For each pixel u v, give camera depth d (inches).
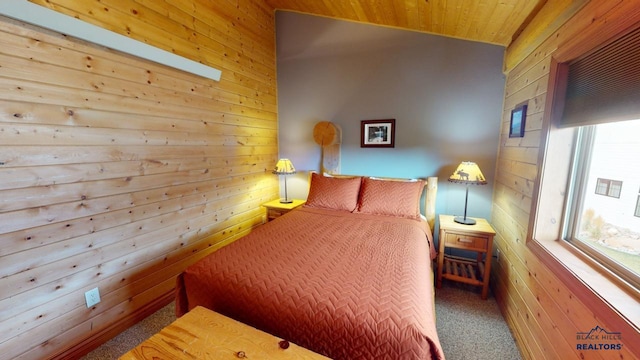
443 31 101.3
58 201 58.9
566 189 58.4
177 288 60.3
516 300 71.2
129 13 69.4
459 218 98.3
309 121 132.4
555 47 58.0
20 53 51.8
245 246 69.7
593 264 47.9
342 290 49.5
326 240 74.2
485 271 87.2
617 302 37.7
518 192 76.0
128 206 73.5
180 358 39.9
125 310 74.5
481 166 104.5
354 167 125.6
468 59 102.0
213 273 56.7
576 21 49.4
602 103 44.3
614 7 39.3
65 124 59.1
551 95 57.4
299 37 128.0
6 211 51.5
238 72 110.9
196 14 89.6
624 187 44.1
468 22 88.0
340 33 120.4
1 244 51.1
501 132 99.6
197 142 94.3
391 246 70.0
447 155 109.3
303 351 40.8
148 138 77.5
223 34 101.7
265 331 48.9
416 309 44.6
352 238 75.8
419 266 60.1
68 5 57.6
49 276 58.2
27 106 53.3
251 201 124.7
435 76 107.3
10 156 51.5
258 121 125.3
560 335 48.7
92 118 63.9
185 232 92.4
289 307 47.5
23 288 54.4
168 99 82.6
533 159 66.3
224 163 107.4
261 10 121.8
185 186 91.0
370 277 54.0
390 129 116.5
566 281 46.9
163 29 78.7
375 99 118.1
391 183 104.0
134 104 73.0
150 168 78.7
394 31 111.3
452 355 64.9
